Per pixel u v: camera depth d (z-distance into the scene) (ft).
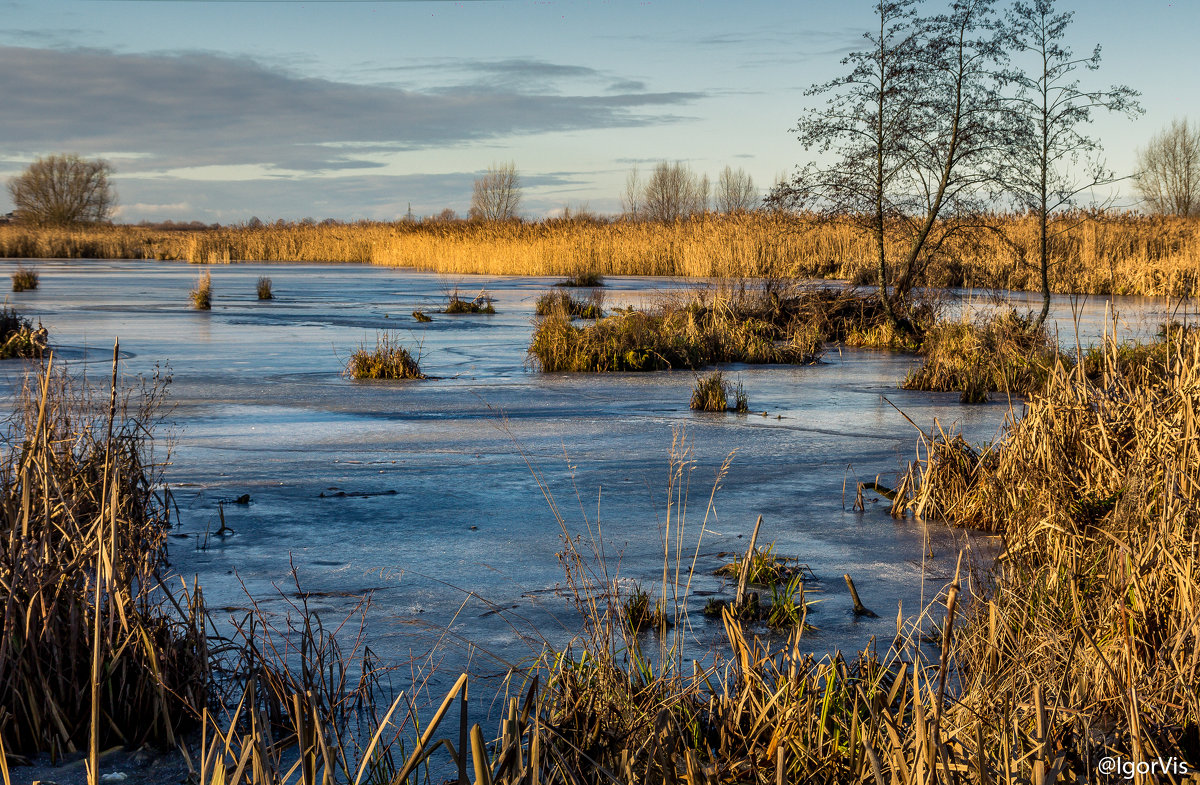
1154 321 70.90
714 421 35.91
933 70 65.51
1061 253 114.52
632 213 207.10
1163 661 11.43
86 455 20.04
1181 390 17.42
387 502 23.45
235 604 16.19
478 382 46.32
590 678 11.51
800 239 123.03
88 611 12.25
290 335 66.23
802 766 10.18
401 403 39.27
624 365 51.88
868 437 32.71
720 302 69.10
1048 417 20.51
